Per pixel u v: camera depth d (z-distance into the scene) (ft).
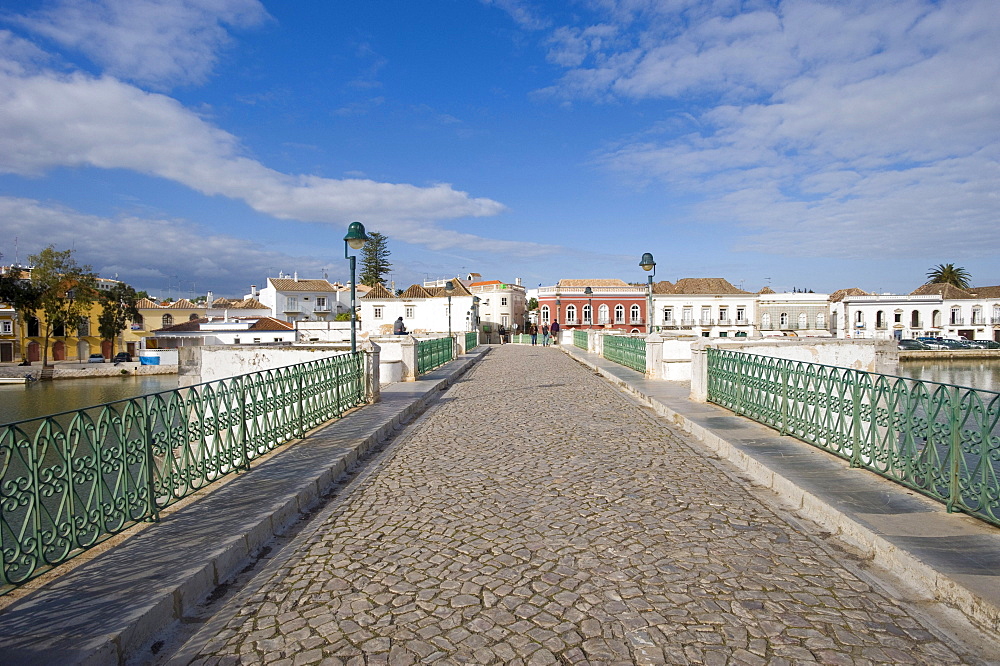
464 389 54.19
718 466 23.48
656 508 18.07
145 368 167.02
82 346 204.13
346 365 36.76
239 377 22.39
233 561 14.35
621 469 23.02
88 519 13.93
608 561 14.03
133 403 15.70
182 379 46.91
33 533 12.30
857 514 15.90
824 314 222.69
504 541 15.47
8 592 11.73
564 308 224.12
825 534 15.81
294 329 172.55
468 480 21.85
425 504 19.07
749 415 31.91
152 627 11.17
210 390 20.21
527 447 27.45
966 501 15.97
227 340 161.17
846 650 10.22
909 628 10.95
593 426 33.06
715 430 28.48
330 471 22.27
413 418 37.32
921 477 17.87
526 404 42.80
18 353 192.95
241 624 11.61
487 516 17.58
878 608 11.71
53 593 11.82
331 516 18.31
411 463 25.03
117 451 15.02
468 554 14.67
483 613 11.64
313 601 12.46
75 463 13.51
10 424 11.63
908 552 13.24
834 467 21.18
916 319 208.85
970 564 12.59
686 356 55.11
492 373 72.02
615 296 224.12
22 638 10.11
